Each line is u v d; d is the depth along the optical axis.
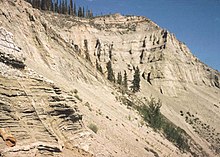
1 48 25.17
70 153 24.91
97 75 71.44
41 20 54.50
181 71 121.06
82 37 105.50
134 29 129.00
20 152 20.67
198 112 103.19
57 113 26.45
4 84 23.36
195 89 119.38
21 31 45.06
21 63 26.47
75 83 53.25
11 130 21.48
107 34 118.56
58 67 50.81
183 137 72.44
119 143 36.91
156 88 109.62
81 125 29.91
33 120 23.78
